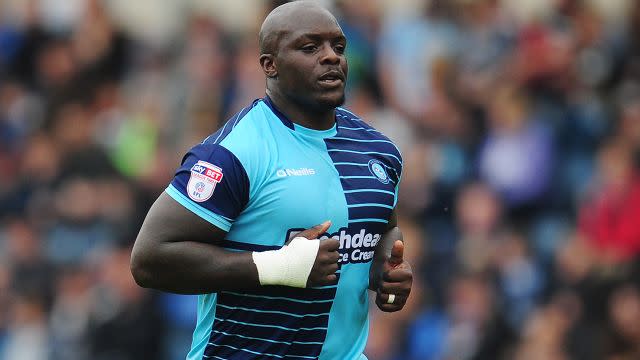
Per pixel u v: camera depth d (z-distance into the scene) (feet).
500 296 120.37
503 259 122.72
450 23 149.69
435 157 133.28
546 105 136.46
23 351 137.69
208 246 55.88
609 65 140.77
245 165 56.18
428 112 139.23
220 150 56.24
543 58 139.03
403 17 152.25
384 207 59.36
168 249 55.52
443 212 130.31
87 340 131.95
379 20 149.38
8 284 141.38
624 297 116.16
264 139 57.21
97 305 131.44
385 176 59.88
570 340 114.93
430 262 124.98
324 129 58.85
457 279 122.83
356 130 60.64
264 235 56.95
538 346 115.34
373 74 144.05
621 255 121.70
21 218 147.74
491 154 132.87
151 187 139.64
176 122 151.94
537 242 126.62
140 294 130.00
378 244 61.52
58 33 171.12
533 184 130.62
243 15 175.22
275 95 58.44
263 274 55.31
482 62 142.92
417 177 131.44
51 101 158.92
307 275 55.26
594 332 115.14
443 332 119.85
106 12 169.17
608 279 117.60
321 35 57.11
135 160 149.79
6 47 168.86
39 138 155.94
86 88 160.76
